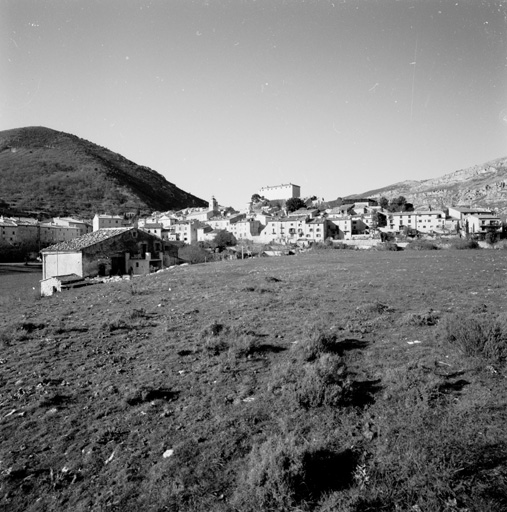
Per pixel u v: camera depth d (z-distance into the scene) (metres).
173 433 8.48
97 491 7.01
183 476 7.14
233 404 9.48
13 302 29.72
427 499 5.96
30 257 120.44
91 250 47.06
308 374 9.84
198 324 17.22
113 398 10.21
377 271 36.75
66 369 12.43
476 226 123.00
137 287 31.44
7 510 6.76
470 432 7.43
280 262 55.81
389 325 15.04
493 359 10.49
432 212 139.00
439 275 31.89
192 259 69.25
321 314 17.55
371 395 9.30
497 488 6.06
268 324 16.42
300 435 7.86
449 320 13.22
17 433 8.85
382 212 151.50
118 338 15.65
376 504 6.09
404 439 7.44
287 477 6.50
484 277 29.66
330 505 6.15
